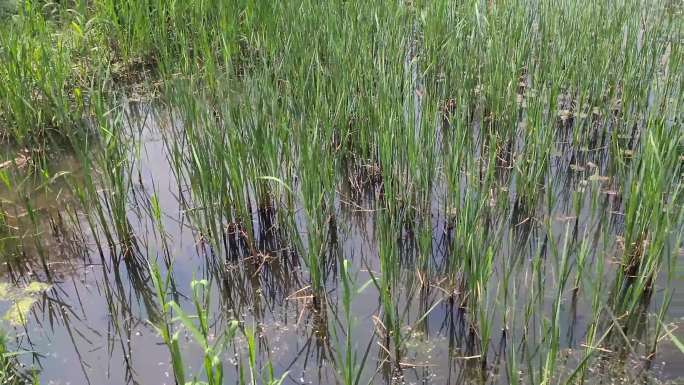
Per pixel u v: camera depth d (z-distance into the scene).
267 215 4.35
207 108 4.72
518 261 3.83
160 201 4.62
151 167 5.09
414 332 3.37
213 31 6.43
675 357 3.12
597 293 3.02
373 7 6.25
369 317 3.48
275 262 4.02
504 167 4.86
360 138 4.89
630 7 6.48
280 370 3.17
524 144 4.69
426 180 4.14
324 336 3.39
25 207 4.54
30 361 3.22
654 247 3.25
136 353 3.30
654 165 3.60
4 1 6.51
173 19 6.73
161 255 4.05
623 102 5.20
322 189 4.08
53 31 6.78
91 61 6.44
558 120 5.50
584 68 5.45
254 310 3.62
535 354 2.90
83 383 3.09
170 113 4.90
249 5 6.82
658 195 3.35
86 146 4.05
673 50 5.51
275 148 4.10
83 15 6.73
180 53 6.48
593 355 3.12
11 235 4.23
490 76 5.43
